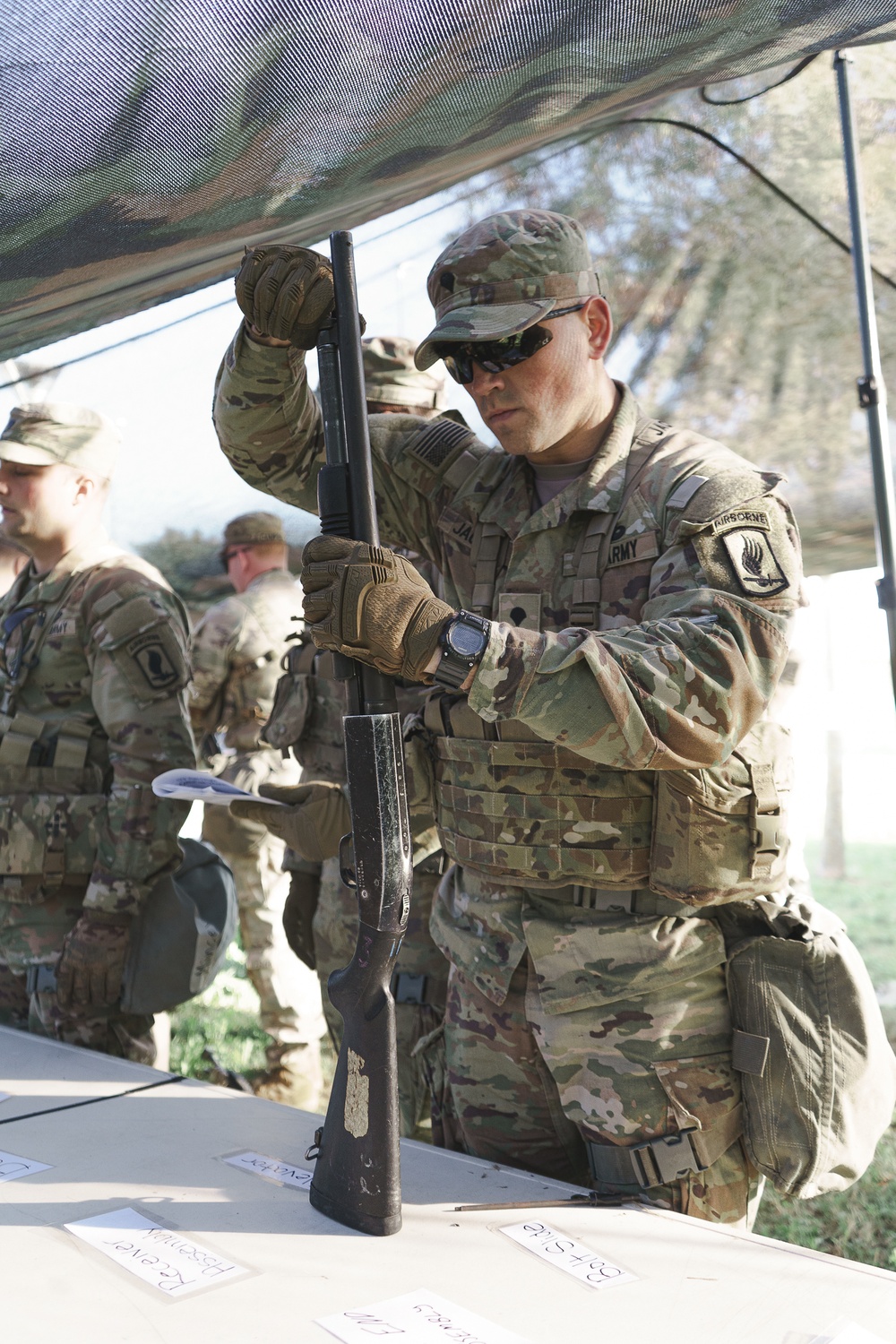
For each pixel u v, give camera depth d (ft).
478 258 5.01
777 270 15.25
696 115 12.66
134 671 8.09
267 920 12.42
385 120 4.16
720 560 4.53
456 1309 3.57
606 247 15.34
